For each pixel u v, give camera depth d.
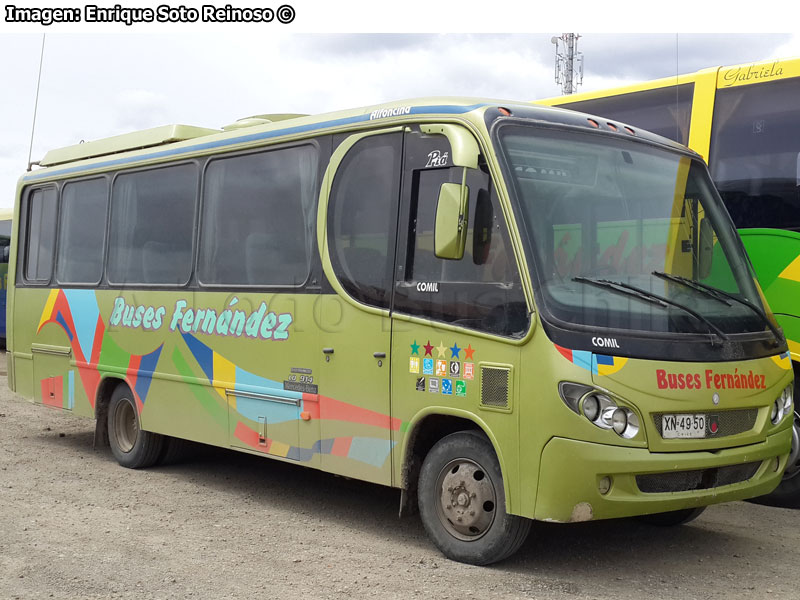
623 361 5.62
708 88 8.56
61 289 10.19
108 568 5.90
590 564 6.19
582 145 6.40
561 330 5.57
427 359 6.23
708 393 5.85
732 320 6.29
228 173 8.20
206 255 8.32
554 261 5.84
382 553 6.35
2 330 22.28
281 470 9.23
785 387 6.48
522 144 6.12
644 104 9.04
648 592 5.63
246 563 6.06
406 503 6.42
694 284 6.39
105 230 9.68
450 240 5.70
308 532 6.90
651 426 5.63
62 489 8.16
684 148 7.14
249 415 7.67
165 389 8.65
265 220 7.71
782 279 7.94
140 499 7.87
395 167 6.64
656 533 7.05
